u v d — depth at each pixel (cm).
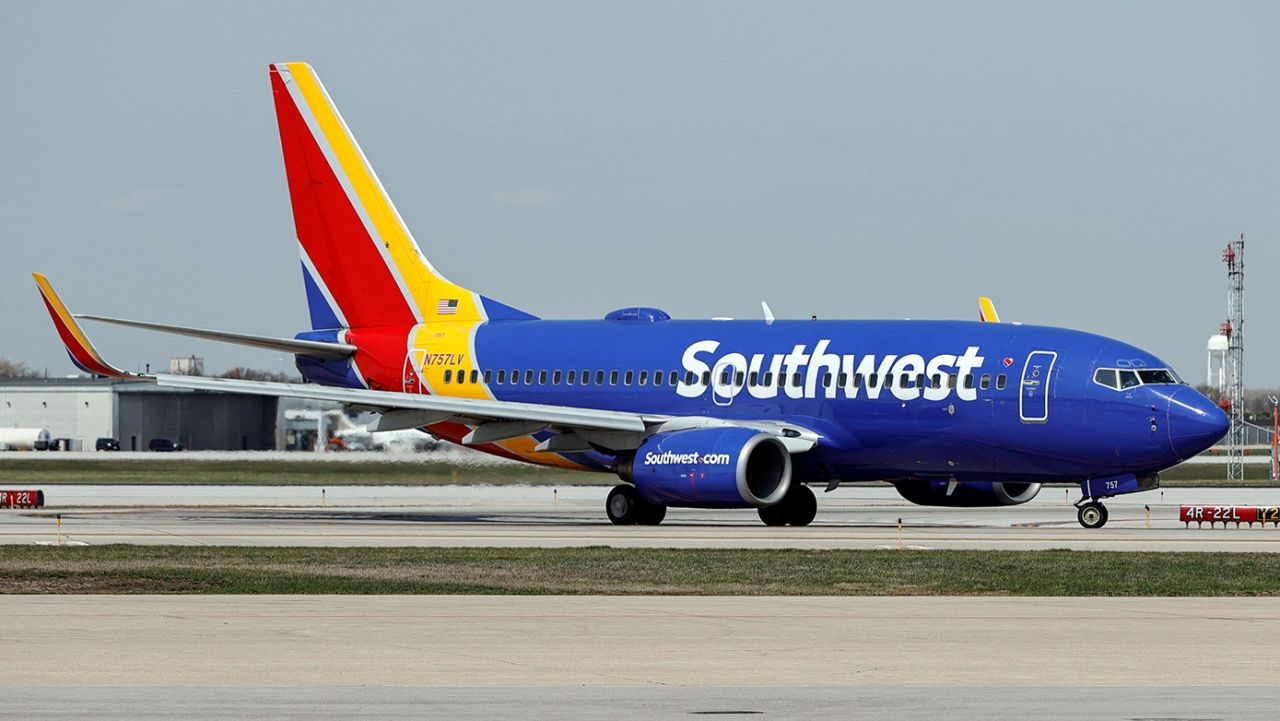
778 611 8988
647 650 7481
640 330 18512
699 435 16262
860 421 16688
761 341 17600
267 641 7719
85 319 17850
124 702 6112
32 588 10119
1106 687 6512
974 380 16125
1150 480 16038
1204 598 9719
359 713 5928
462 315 19662
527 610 9019
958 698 6266
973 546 13750
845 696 6312
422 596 9794
